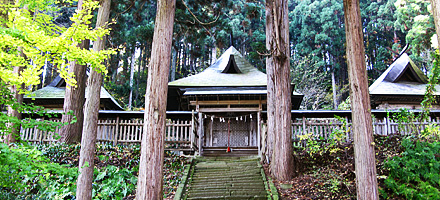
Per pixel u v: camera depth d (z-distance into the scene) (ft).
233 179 34.60
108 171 33.78
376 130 42.01
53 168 16.69
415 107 63.52
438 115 47.06
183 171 36.91
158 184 23.58
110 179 32.86
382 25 123.65
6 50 17.80
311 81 101.91
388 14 124.47
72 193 29.63
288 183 32.94
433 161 28.48
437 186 27.27
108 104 65.87
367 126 23.02
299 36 135.64
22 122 16.85
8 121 16.21
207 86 55.83
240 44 116.67
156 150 24.04
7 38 15.43
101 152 39.04
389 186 27.50
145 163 23.70
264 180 34.12
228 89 54.49
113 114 47.09
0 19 19.39
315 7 127.03
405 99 63.46
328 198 28.45
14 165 16.02
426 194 25.52
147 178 23.32
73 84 18.71
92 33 18.37
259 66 86.94
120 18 49.90
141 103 111.45
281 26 37.65
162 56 25.96
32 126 17.20
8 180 18.98
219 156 43.80
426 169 28.53
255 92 50.01
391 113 45.16
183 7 49.88
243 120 60.59
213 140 59.88
